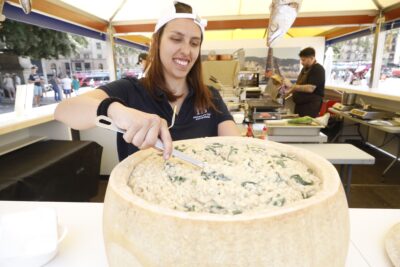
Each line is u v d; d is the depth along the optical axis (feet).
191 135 3.35
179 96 3.37
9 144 6.56
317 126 5.70
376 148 11.74
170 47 3.06
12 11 5.56
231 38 16.02
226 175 1.44
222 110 3.75
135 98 3.21
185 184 1.37
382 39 9.79
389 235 1.92
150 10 9.20
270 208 1.07
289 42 15.02
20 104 6.56
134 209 1.09
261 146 1.95
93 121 1.73
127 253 1.09
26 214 2.15
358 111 9.07
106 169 8.95
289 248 0.98
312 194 1.30
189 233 0.97
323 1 8.97
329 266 1.10
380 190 8.00
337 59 14.70
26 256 1.69
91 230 2.11
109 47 10.12
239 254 0.95
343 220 1.18
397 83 10.41
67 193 5.92
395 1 8.55
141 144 1.48
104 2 8.23
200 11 9.73
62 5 6.95
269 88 9.43
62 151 6.28
